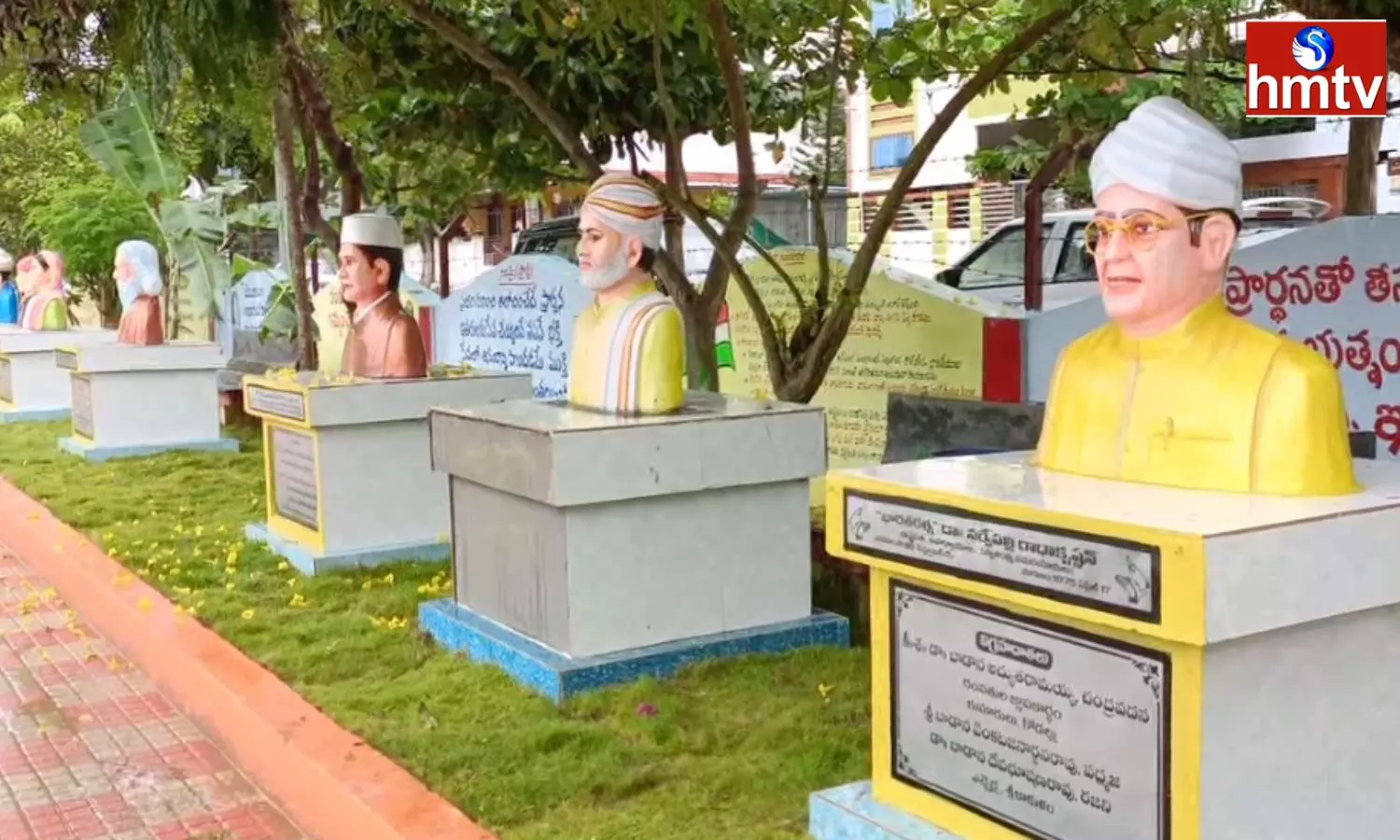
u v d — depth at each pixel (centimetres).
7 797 461
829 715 431
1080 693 279
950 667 310
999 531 284
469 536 539
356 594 616
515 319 1018
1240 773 262
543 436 462
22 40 554
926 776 321
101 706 549
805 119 908
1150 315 300
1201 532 246
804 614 523
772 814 361
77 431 1130
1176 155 292
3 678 587
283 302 1265
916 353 744
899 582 322
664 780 389
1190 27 673
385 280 702
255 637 552
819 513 722
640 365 504
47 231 1781
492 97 741
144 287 1099
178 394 1086
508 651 489
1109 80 712
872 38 730
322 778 403
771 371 644
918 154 604
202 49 509
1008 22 775
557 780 385
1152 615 253
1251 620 251
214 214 1159
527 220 1981
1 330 1497
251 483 926
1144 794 267
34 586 746
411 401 673
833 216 1238
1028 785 294
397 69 730
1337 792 275
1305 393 280
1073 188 1073
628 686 464
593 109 734
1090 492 291
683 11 608
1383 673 280
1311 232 571
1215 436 290
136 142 988
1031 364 684
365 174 1041
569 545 468
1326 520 260
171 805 450
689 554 494
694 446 486
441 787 387
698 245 1374
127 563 693
